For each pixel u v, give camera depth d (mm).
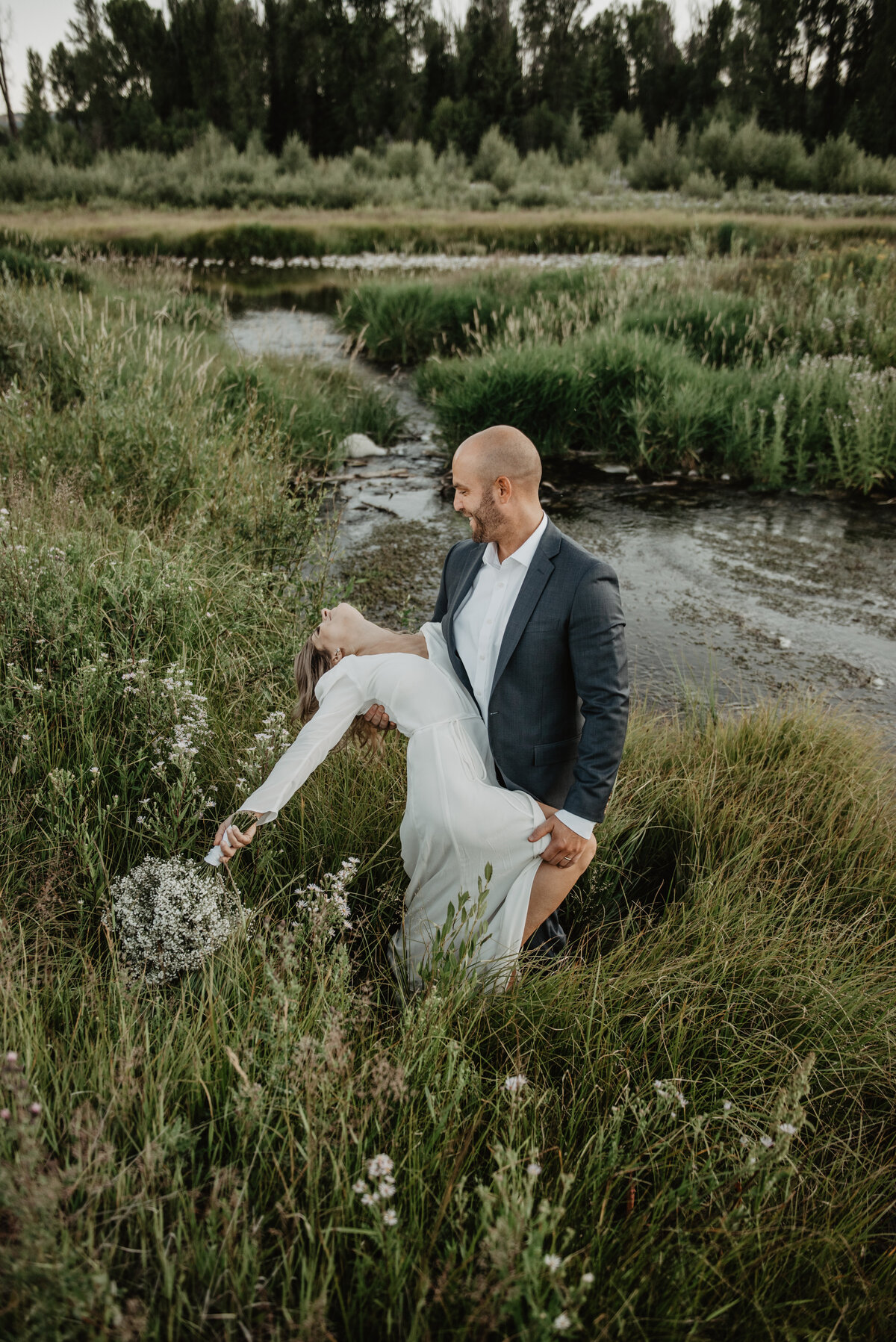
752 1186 1687
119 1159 1562
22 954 1998
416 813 2143
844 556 5859
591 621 2039
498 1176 1367
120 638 3152
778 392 7887
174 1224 1412
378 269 19031
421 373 10438
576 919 2643
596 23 62375
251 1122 1538
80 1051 1772
